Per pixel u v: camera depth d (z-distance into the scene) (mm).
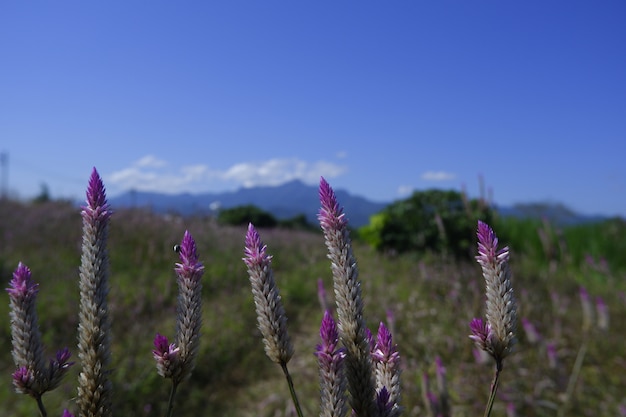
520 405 1216
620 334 1669
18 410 1112
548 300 2121
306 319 2035
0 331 1575
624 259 2969
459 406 1191
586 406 1251
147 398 1312
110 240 2596
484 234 387
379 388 363
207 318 1802
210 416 1306
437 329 1683
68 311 1684
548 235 2809
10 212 3207
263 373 1548
